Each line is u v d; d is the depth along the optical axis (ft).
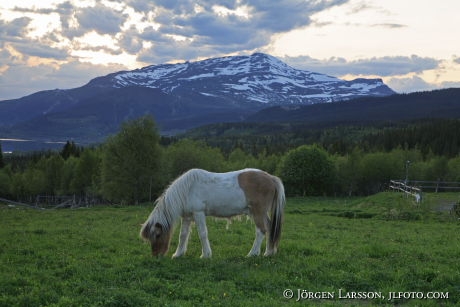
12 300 26.14
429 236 60.03
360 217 102.42
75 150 360.69
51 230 58.65
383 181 251.39
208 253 38.63
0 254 40.63
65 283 29.66
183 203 38.70
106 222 71.67
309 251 42.42
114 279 30.94
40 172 284.20
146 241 40.32
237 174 39.60
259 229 39.04
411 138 372.99
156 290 28.84
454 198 129.80
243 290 29.22
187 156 209.36
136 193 184.65
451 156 314.76
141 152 180.65
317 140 593.01
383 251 41.45
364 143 387.14
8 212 91.56
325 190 253.85
